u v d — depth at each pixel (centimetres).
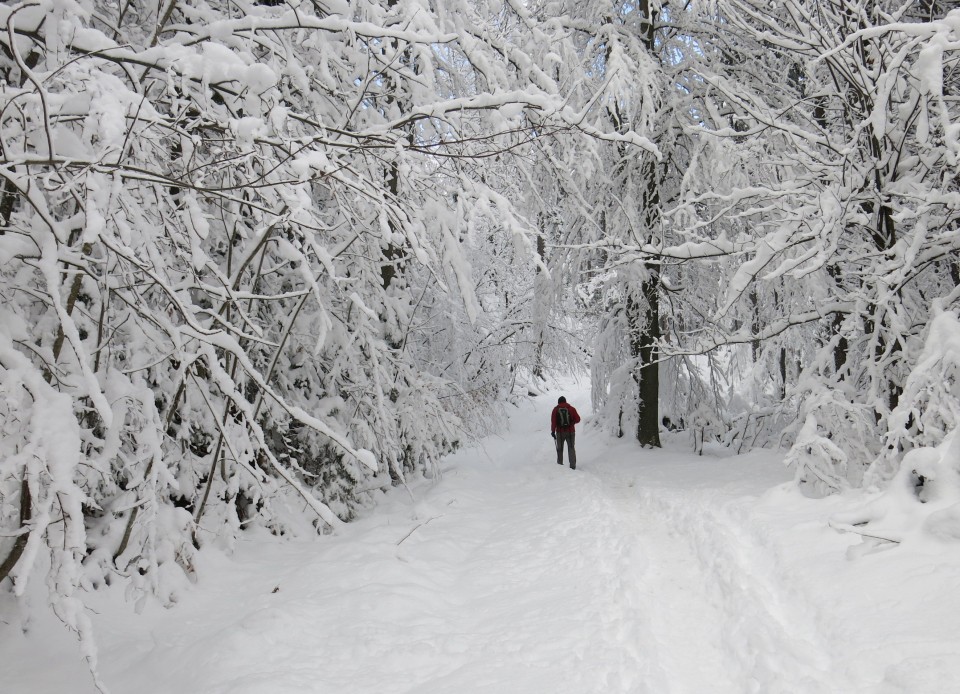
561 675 341
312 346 723
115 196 279
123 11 402
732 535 560
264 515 625
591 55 1198
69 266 354
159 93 446
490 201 460
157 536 478
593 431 1655
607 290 1443
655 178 1216
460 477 959
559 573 523
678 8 1244
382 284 816
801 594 401
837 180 634
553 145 621
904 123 598
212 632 424
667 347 848
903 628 321
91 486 405
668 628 415
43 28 304
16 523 350
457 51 638
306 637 405
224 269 610
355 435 782
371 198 346
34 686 342
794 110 742
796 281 777
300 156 314
